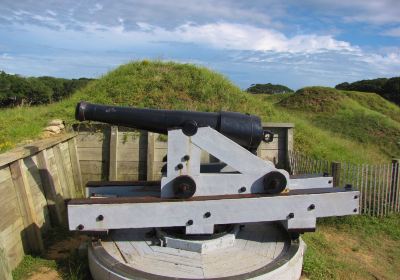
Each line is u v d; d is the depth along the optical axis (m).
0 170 4.41
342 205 4.05
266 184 3.96
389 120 24.42
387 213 7.11
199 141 3.89
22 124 7.36
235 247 4.12
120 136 7.73
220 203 3.82
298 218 3.97
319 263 4.73
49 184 5.67
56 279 4.29
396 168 7.11
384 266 5.21
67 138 6.97
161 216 3.77
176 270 3.58
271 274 3.54
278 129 8.11
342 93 29.39
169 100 9.23
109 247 4.07
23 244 4.75
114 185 4.64
